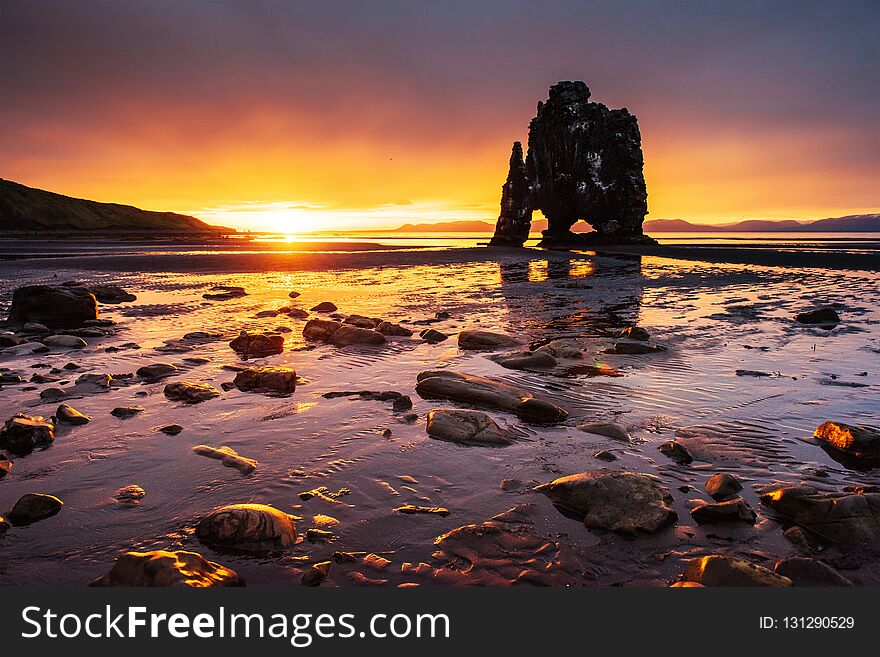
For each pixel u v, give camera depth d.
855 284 20.69
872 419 5.71
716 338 10.35
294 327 12.18
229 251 48.75
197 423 5.75
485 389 6.70
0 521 3.61
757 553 3.33
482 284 22.42
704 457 4.83
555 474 4.50
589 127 61.16
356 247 58.97
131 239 86.62
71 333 10.92
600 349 9.42
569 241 63.88
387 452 4.97
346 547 3.42
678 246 57.03
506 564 3.25
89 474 4.47
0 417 5.91
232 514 3.51
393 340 10.59
